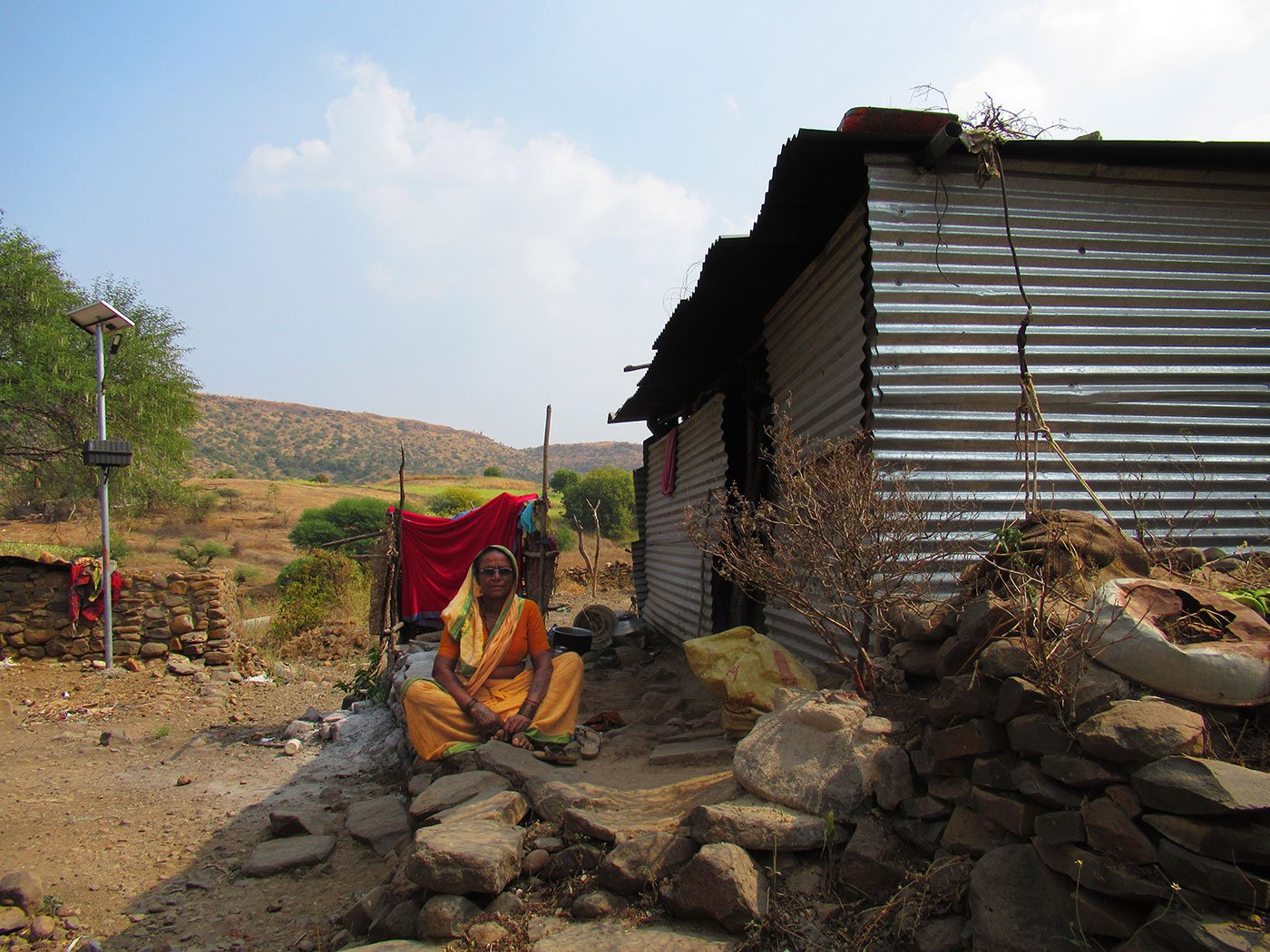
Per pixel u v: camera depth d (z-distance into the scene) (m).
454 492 41.25
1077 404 4.90
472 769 4.45
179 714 9.38
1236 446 5.09
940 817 3.01
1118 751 2.37
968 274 4.82
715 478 9.13
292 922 4.17
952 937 2.63
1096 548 3.51
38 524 28.92
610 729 5.61
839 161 4.77
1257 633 2.73
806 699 3.62
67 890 4.64
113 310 10.87
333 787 6.40
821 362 5.73
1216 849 2.10
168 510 30.69
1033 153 4.80
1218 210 5.19
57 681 10.27
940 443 4.70
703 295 6.66
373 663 9.66
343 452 165.25
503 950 3.02
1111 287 5.00
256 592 23.02
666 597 11.58
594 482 51.19
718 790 3.67
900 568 3.91
